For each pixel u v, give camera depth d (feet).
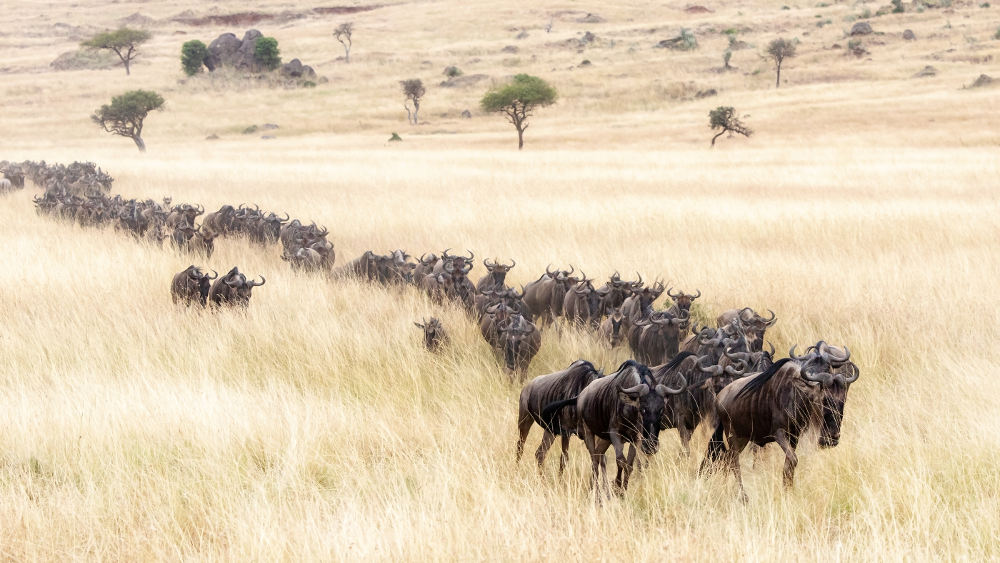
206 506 109.40
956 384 145.79
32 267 248.52
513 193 454.40
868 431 128.47
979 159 640.17
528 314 194.39
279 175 570.46
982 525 97.86
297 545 95.09
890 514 103.35
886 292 207.10
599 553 91.35
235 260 285.84
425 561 90.68
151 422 134.62
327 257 276.62
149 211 361.71
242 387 157.07
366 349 175.11
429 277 229.45
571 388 116.16
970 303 196.24
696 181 514.68
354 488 115.14
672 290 219.41
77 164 581.53
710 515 103.24
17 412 137.28
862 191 448.65
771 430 110.11
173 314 206.49
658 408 102.22
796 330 183.62
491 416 141.38
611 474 121.49
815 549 94.12
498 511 100.42
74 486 113.70
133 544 97.91
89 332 189.06
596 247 281.54
